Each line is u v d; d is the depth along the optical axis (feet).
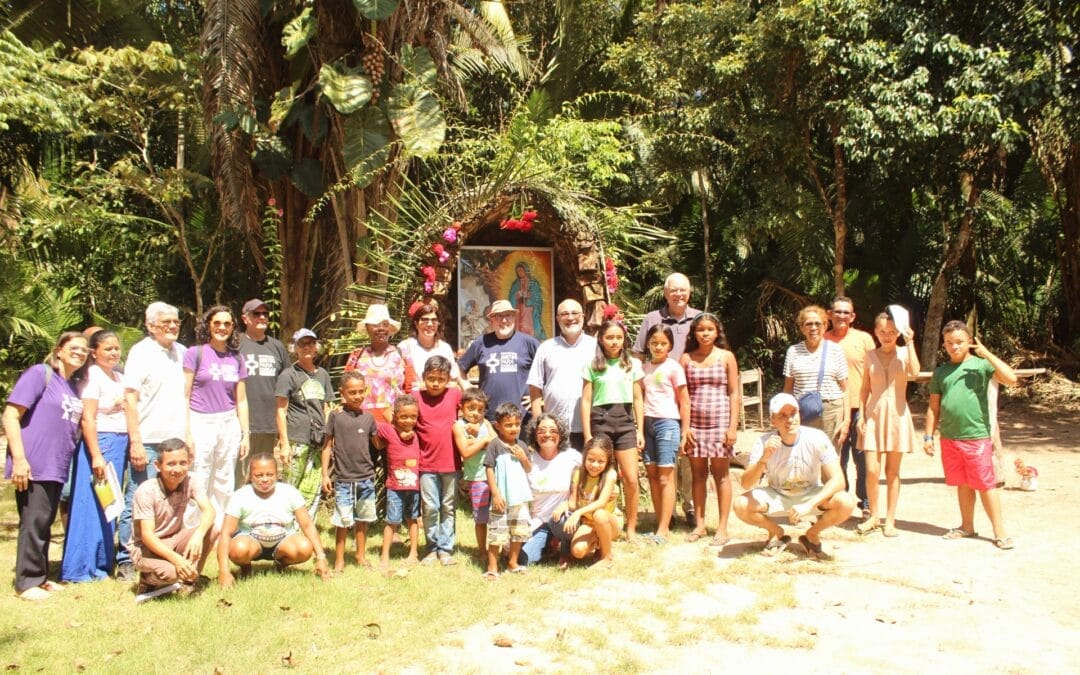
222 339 20.76
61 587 18.37
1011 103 40.09
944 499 25.96
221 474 20.81
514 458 19.04
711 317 21.72
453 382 21.04
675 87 46.42
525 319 29.84
